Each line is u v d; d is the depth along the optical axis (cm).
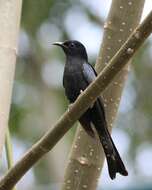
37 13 2080
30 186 2130
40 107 2195
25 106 2144
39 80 2220
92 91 651
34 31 2130
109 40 769
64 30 2134
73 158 734
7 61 671
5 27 679
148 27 620
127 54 631
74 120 656
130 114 2300
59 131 656
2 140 650
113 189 1352
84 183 725
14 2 689
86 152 736
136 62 2231
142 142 2281
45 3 2070
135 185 1312
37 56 2209
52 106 2212
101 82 648
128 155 2256
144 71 2261
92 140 741
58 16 2108
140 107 2308
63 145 2109
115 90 760
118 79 757
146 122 2294
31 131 2127
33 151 649
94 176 729
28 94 2184
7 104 664
